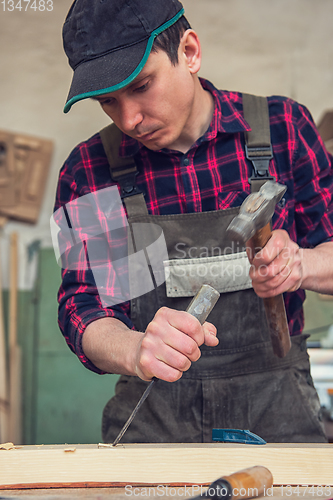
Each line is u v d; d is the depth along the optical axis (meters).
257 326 1.37
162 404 1.34
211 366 1.34
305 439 1.33
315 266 1.20
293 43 3.58
